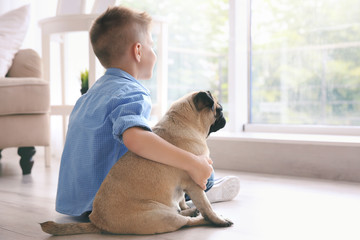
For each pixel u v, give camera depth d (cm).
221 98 317
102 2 274
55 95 346
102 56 148
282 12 290
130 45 145
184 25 335
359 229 128
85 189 138
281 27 291
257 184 208
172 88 347
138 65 149
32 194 189
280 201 170
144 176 122
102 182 129
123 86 136
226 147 260
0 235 126
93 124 136
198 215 143
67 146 146
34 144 249
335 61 270
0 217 149
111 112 130
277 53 294
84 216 150
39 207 164
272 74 297
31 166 250
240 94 299
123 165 125
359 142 213
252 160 250
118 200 120
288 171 238
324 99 276
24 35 298
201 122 138
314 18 277
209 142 266
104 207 121
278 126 287
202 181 126
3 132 239
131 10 150
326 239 118
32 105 246
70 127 146
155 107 279
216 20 315
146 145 121
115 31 144
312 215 146
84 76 290
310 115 282
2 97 235
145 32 150
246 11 302
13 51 286
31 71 279
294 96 288
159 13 346
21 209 161
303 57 283
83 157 139
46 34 271
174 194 128
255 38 304
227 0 307
